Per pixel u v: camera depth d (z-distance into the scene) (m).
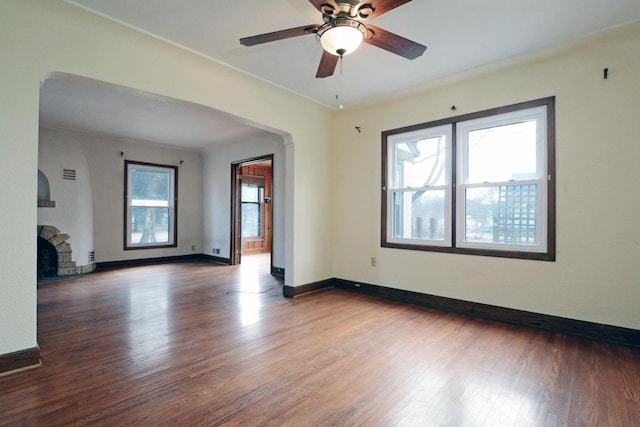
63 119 4.91
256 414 1.72
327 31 2.05
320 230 4.50
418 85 3.63
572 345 2.63
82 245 5.54
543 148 3.03
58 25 2.26
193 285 4.77
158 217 6.85
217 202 7.02
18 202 2.12
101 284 4.79
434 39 2.69
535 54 2.93
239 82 3.39
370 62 3.10
